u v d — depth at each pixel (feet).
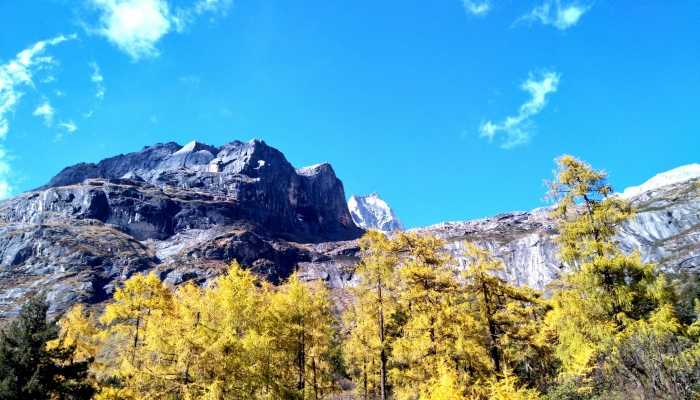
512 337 65.82
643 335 39.55
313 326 79.46
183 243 587.27
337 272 571.69
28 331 61.87
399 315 75.00
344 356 103.65
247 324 67.46
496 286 67.46
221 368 55.77
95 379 71.51
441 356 59.41
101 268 453.58
